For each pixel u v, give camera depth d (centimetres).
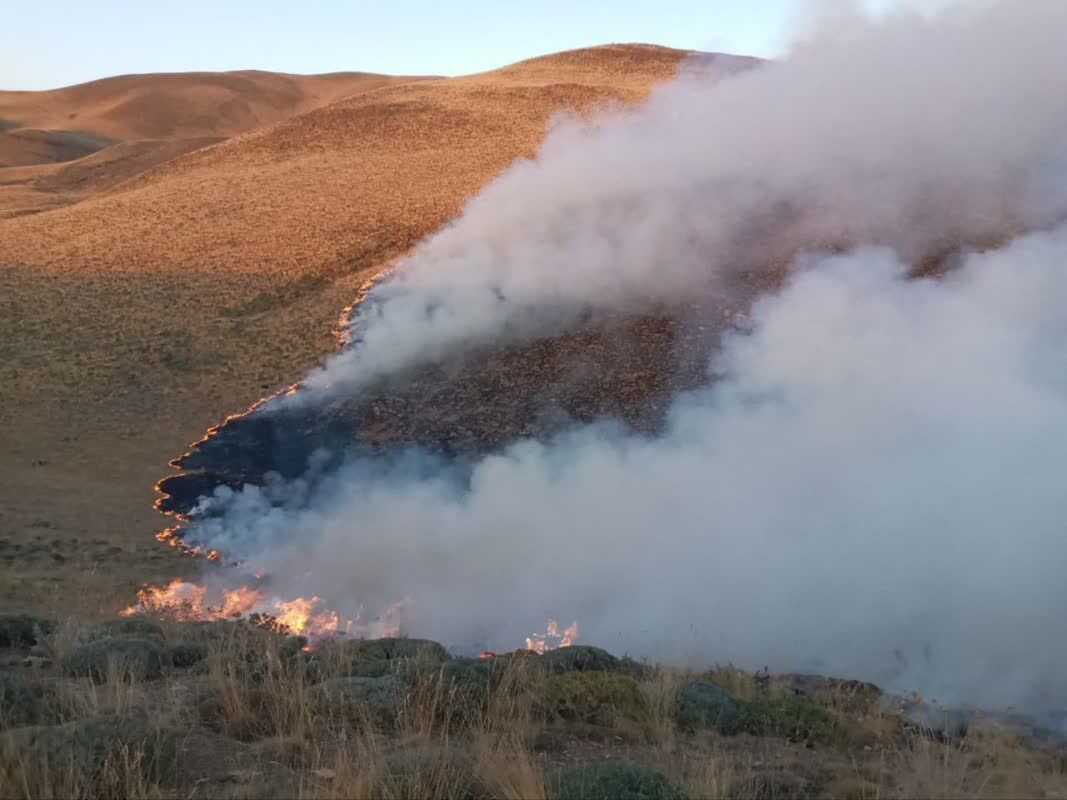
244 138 7444
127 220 5281
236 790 479
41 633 880
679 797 472
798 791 533
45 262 4691
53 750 476
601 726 643
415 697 629
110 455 2969
